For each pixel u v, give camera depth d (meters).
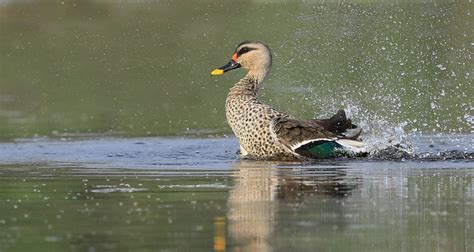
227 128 17.77
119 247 7.90
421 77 19.36
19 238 8.27
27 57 22.86
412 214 9.04
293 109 18.16
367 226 8.56
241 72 21.52
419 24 21.36
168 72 21.77
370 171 11.99
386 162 12.97
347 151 13.45
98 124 18.20
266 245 7.87
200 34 23.30
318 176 11.56
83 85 21.16
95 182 11.28
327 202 9.68
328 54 20.50
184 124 18.14
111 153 14.61
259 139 13.86
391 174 11.68
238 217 8.97
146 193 10.38
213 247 7.83
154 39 23.45
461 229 8.43
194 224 8.69
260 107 14.07
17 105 19.91
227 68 15.45
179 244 7.95
